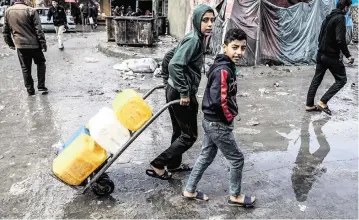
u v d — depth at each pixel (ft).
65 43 49.96
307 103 20.58
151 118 10.60
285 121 18.97
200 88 25.62
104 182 11.23
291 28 34.96
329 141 16.33
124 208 10.91
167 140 16.22
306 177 12.99
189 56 10.68
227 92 9.76
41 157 14.42
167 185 12.26
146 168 13.48
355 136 16.92
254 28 34.04
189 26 45.44
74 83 26.66
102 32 70.85
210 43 36.65
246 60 34.71
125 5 101.60
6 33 21.68
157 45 43.70
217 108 9.80
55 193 11.75
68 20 68.90
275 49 35.35
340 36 18.26
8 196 11.55
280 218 10.52
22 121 18.51
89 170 10.62
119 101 10.94
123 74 29.73
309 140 16.43
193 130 11.87
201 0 40.37
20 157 14.39
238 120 18.92
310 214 10.73
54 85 25.96
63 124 18.10
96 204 11.11
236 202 11.00
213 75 9.83
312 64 36.65
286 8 34.19
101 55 39.47
